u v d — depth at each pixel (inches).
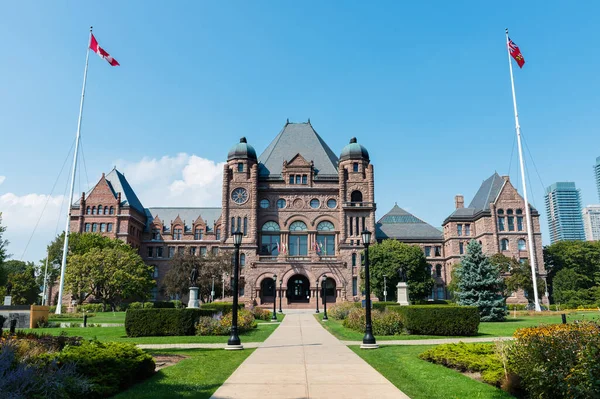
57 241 3688.5
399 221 4512.8
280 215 3897.6
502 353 592.1
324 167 4089.6
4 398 389.7
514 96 2561.5
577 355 450.3
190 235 4517.7
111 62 2581.2
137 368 597.0
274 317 2209.6
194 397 517.7
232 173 3902.6
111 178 4306.1
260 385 583.2
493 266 1908.2
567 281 3479.3
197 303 1717.5
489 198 3951.8
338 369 699.4
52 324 1668.3
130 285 3075.8
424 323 1230.3
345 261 3651.6
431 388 561.3
